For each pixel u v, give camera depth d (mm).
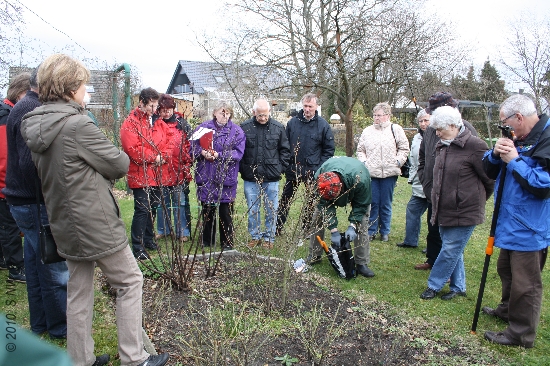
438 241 4809
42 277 2938
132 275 2551
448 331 3543
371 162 5781
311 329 3178
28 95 2814
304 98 5711
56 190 2346
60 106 2367
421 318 3760
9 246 3977
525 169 3033
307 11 9922
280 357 2945
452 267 4086
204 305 3627
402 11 10641
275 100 11328
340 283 4414
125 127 4367
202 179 4500
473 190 3846
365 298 4094
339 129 19219
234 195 5059
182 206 4918
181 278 3840
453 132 3854
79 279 2521
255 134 5293
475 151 3779
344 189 4172
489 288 4496
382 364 2893
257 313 3529
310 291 4094
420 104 15578
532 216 3141
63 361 941
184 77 32469
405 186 10844
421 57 9984
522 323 3291
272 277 3928
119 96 8992
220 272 4367
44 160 2338
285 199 5809
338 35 9016
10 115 2730
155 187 4520
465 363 3051
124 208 7281
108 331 3199
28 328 3182
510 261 3320
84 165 2350
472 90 20062
